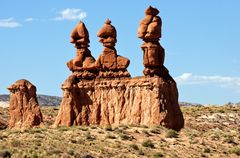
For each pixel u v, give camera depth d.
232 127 104.38
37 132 67.56
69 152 53.66
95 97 79.19
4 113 113.88
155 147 63.41
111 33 79.69
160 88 73.06
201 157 62.09
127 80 77.25
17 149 53.28
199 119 110.62
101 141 63.41
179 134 70.62
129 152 59.47
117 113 76.31
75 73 81.88
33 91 87.19
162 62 75.25
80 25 83.56
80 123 78.56
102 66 79.81
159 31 74.94
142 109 73.81
